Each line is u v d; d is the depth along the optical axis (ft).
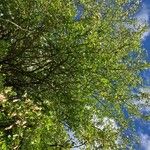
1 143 34.55
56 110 59.21
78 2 59.82
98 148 57.31
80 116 59.26
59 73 59.31
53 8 56.85
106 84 59.41
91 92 59.57
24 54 63.05
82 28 57.26
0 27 60.64
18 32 60.95
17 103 39.17
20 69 61.52
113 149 58.44
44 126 39.14
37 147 38.47
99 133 57.98
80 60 57.41
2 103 37.45
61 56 58.59
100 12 60.85
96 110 61.87
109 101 63.87
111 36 62.44
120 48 62.08
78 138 57.72
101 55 58.34
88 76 58.49
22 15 59.21
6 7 59.36
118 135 60.90
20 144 36.99
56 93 60.13
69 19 57.26
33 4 57.88
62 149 49.26
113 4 62.49
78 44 57.72
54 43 58.18
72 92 59.62
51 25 57.72
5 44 55.77
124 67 64.44
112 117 64.08
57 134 54.08
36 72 61.98
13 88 60.70
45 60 59.98
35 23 59.16
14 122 36.65
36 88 61.36
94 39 57.67
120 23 64.23
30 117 37.93
